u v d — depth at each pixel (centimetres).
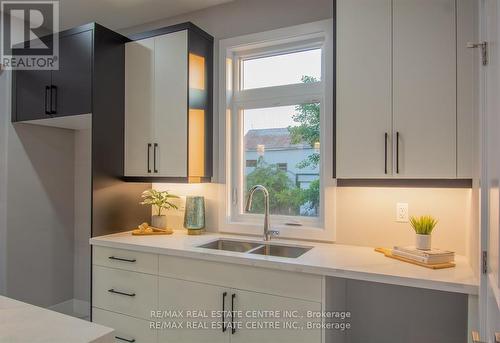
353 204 222
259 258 184
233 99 271
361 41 192
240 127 270
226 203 263
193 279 201
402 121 182
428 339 203
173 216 284
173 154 247
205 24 275
